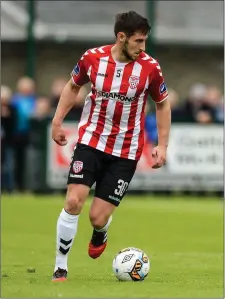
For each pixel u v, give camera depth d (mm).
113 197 25156
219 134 60406
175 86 79250
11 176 58500
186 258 32750
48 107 60469
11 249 34875
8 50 76812
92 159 24750
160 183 60375
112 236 40344
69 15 78375
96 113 24938
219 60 79250
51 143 59062
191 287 23438
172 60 79000
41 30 76250
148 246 37000
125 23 24094
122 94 24656
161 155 25391
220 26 78812
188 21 79062
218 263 31219
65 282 24078
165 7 80000
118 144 24984
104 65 24641
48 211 49750
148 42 65250
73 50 77750
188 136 60219
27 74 69688
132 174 25344
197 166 60406
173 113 60188
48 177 59250
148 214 49688
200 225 44938
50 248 35375
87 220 46156
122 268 24703
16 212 49031
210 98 61344
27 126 58312
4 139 57844
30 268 28125
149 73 24703
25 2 76312
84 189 24547
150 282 24547
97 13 79062
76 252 34500
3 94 57406
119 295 21391
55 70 77562
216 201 58156
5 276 25953
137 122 25125
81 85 25344
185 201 57750
